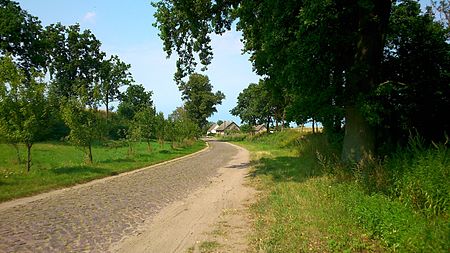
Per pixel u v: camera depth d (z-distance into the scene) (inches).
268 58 534.9
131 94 2913.4
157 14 715.4
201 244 275.7
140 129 1309.1
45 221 343.0
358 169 428.5
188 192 520.4
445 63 576.1
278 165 800.3
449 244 199.9
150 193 510.6
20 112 644.1
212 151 1672.0
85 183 602.5
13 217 358.6
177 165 944.9
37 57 1738.4
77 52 2399.1
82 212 384.5
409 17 631.8
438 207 277.4
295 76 478.3
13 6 1705.2
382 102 509.0
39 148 1289.4
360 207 301.9
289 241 263.0
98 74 2475.4
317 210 336.8
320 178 512.4
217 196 487.5
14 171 657.6
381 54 502.0
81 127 837.2
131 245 272.7
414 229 228.7
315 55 473.4
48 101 684.7
